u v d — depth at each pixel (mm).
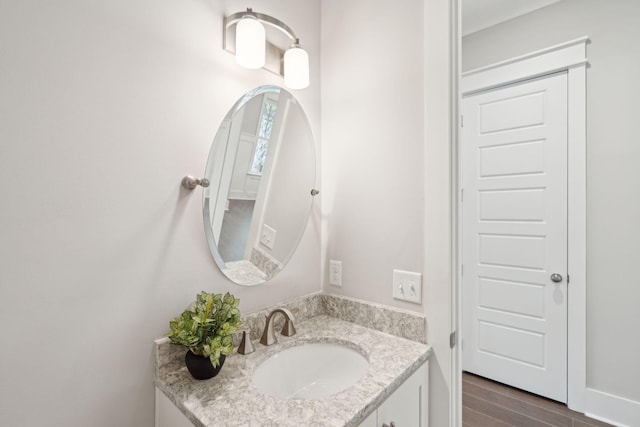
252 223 1117
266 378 996
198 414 693
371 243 1247
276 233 1208
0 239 635
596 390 1836
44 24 681
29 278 669
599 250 1830
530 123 2076
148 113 847
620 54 1766
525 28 2096
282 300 1250
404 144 1153
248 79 1104
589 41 1856
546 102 2018
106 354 778
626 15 1754
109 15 774
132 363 822
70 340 723
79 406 736
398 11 1172
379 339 1120
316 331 1196
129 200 814
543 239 2029
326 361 1132
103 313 772
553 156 1991
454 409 1075
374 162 1236
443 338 1053
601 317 1826
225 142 1014
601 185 1822
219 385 818
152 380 864
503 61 2156
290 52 1146
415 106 1127
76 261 730
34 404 676
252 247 1121
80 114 732
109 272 781
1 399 638
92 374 756
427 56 1078
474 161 2309
